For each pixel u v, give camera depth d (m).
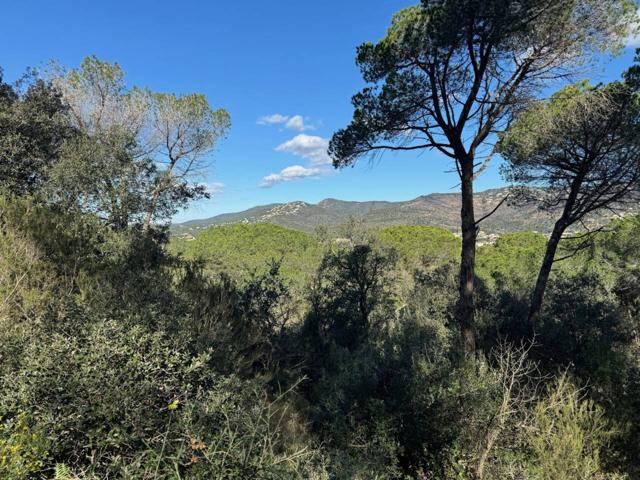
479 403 4.33
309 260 23.19
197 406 2.37
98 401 2.06
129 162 10.27
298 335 9.53
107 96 15.98
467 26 6.46
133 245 6.63
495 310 10.46
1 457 1.66
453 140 7.48
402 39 6.99
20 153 10.60
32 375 2.11
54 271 4.51
